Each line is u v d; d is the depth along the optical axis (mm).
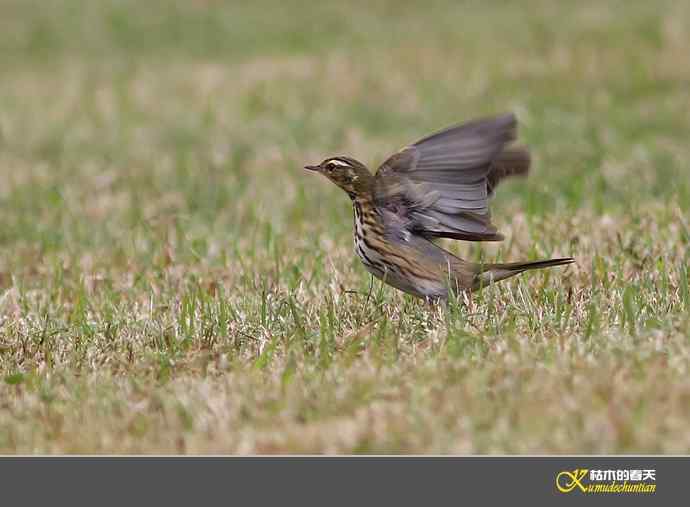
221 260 14469
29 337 11531
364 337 10273
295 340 10469
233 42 36875
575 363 9078
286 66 31984
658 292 11312
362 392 8891
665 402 8258
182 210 18453
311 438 8406
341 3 40906
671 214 14922
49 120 27688
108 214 18609
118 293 13281
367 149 23219
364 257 10836
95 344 11164
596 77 27641
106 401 9406
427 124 25250
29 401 9609
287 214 17781
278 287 12766
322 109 27109
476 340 9852
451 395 8648
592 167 19391
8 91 32062
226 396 9203
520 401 8430
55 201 19109
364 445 8289
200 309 11891
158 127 26266
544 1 37688
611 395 8336
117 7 42406
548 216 15688
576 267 12656
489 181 11039
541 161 20766
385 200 10453
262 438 8508
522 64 29422
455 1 39688
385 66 30797
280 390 9203
